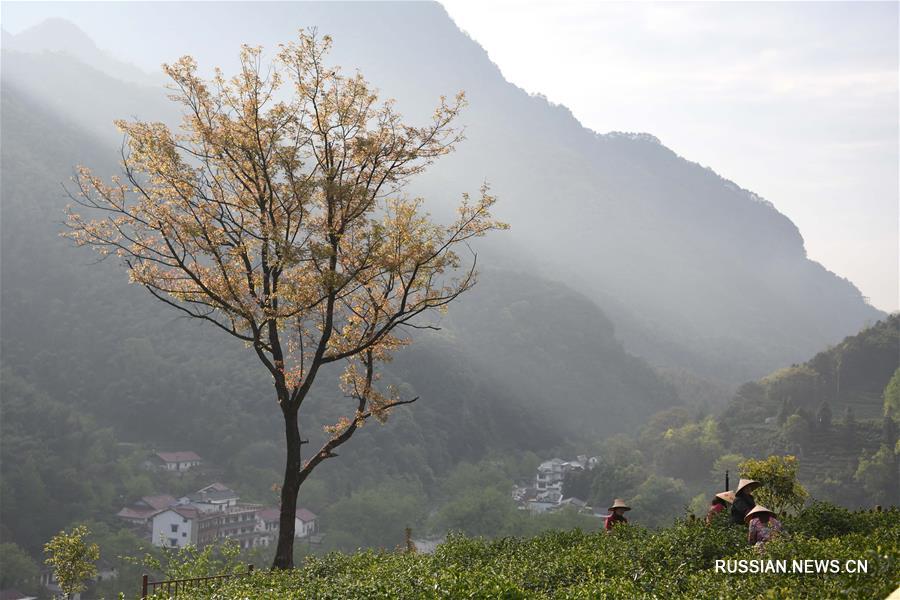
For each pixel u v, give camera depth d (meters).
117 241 22.28
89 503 111.56
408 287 22.38
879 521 15.86
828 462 136.88
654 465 158.25
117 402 149.75
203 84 21.92
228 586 15.50
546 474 165.88
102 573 90.19
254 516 119.69
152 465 134.25
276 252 20.61
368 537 116.25
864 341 192.12
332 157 22.59
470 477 151.62
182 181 21.19
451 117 22.66
